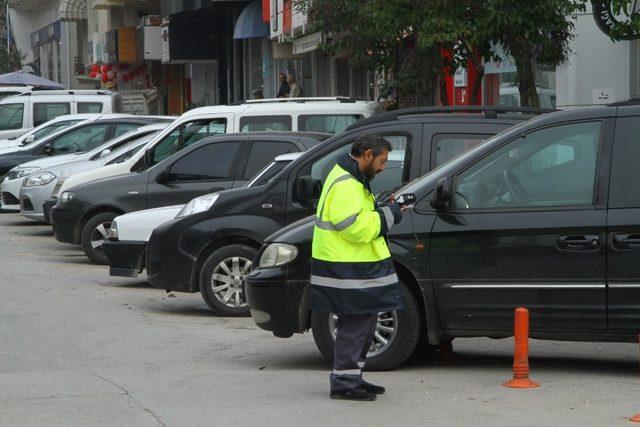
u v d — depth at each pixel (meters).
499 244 12.25
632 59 25.50
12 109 40.88
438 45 24.38
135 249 19.19
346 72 42.09
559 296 12.10
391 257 12.34
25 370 13.43
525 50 22.70
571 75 25.86
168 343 15.12
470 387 11.97
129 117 33.56
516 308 12.23
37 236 29.16
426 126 15.38
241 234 16.92
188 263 17.16
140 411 10.96
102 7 67.19
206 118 23.83
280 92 42.28
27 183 28.84
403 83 25.84
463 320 12.43
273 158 20.73
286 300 12.95
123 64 67.88
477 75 25.30
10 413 10.91
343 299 11.11
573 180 12.26
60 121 35.94
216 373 12.87
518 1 21.52
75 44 87.19
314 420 10.52
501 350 14.44
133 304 18.53
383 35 23.92
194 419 10.61
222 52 56.56
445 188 12.28
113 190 22.58
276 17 42.22
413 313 12.62
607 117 12.32
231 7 50.88
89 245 23.03
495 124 15.24
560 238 12.09
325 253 11.16
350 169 11.10
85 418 10.70
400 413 10.79
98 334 15.78
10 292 19.69
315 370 13.11
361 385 11.42
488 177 12.50
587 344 14.82
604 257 11.98
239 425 10.37
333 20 27.80
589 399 11.35
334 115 24.14
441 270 12.43
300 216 16.72
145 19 60.41
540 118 12.54
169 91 67.56
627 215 11.97
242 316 17.28
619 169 12.13
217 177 21.11
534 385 11.91
